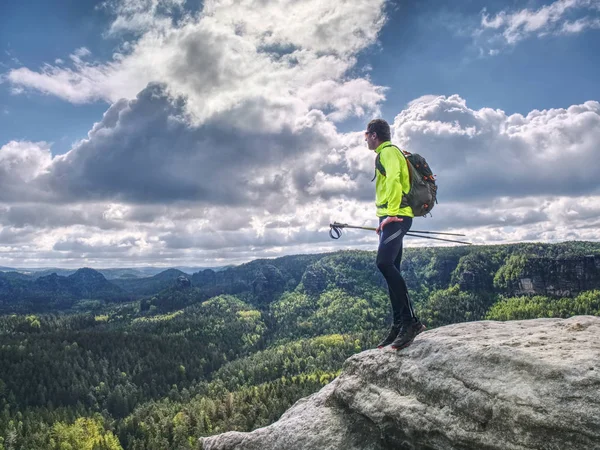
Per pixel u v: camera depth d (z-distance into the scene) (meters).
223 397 47.03
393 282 3.30
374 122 3.32
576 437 2.22
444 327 3.71
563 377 2.37
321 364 66.25
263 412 39.31
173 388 59.06
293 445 3.63
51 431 40.88
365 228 3.51
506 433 2.46
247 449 3.91
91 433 41.44
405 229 3.25
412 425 2.93
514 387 2.51
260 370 65.69
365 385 3.46
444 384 2.86
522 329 3.31
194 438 36.75
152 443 38.56
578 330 3.01
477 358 2.81
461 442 2.65
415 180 3.19
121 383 60.81
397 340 3.36
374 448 3.29
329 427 3.60
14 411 48.91
